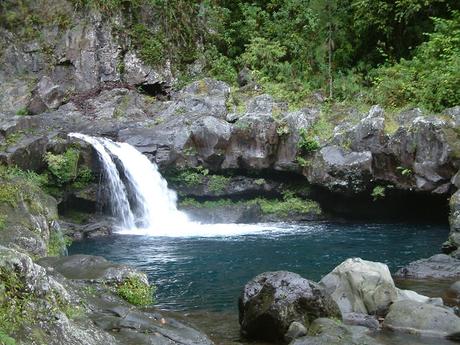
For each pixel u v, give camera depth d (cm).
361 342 615
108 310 631
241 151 1766
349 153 1666
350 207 1775
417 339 689
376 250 1309
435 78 1767
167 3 2284
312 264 1174
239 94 1991
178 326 641
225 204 1797
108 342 526
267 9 2428
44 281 491
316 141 1716
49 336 459
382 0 2177
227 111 1872
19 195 1012
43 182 1581
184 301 914
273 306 698
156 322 630
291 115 1767
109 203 1702
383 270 830
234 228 1652
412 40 2209
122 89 2078
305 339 627
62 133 1742
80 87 2155
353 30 2272
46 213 1062
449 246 1200
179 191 1812
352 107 1833
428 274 1037
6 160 1517
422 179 1581
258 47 2189
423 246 1352
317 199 1802
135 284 738
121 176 1720
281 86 2017
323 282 831
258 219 1767
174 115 1894
